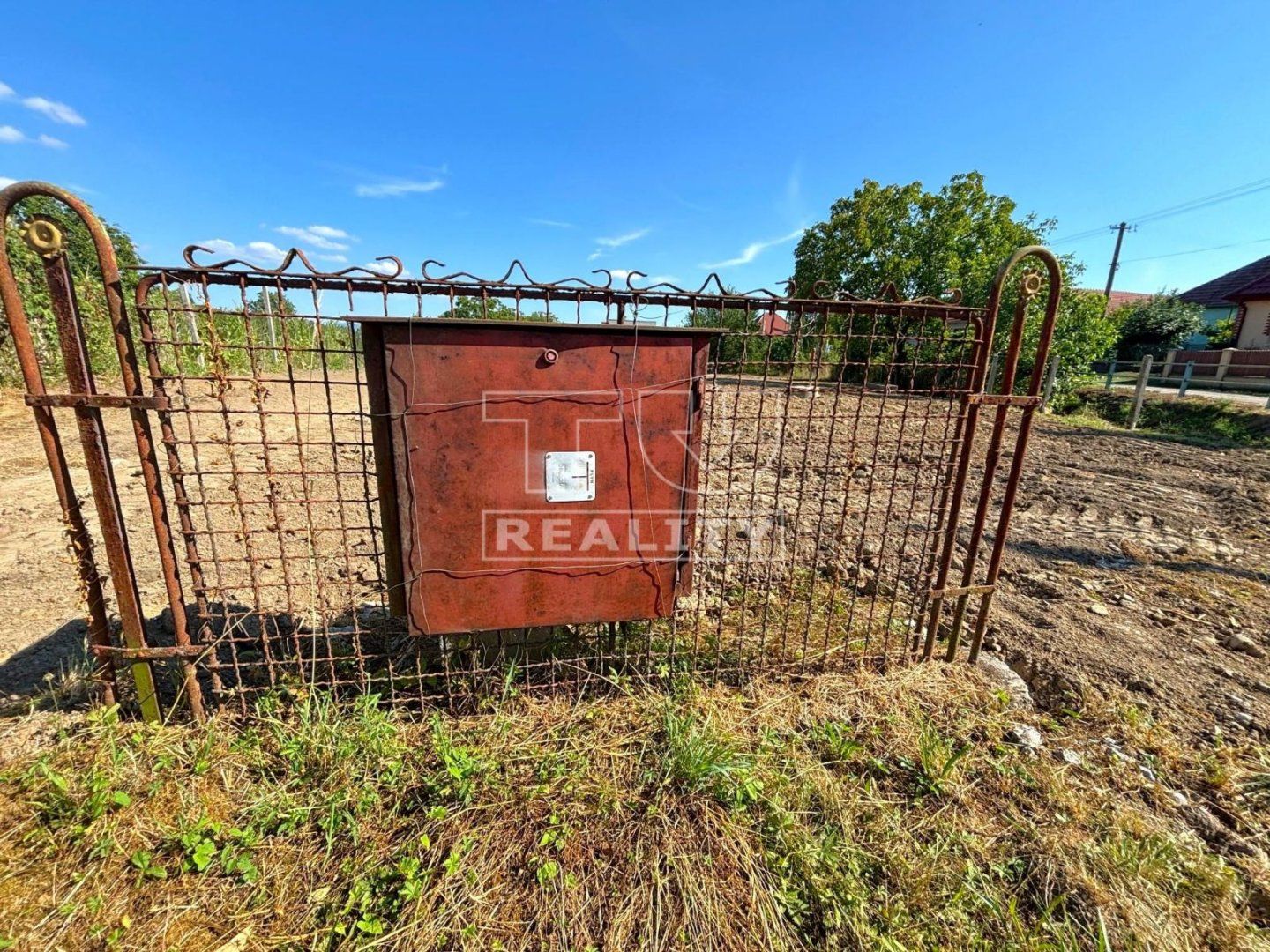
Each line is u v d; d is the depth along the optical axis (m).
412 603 2.12
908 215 17.33
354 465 6.06
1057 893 1.79
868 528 4.77
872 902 1.74
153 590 3.28
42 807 1.82
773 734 2.34
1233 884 1.79
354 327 1.91
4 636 2.81
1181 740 2.46
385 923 1.62
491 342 1.96
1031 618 3.45
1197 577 4.13
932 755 2.25
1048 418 12.23
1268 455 8.78
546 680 2.60
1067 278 13.21
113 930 1.56
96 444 1.94
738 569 3.85
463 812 1.91
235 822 1.87
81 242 9.05
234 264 1.85
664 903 1.69
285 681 2.35
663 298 2.24
